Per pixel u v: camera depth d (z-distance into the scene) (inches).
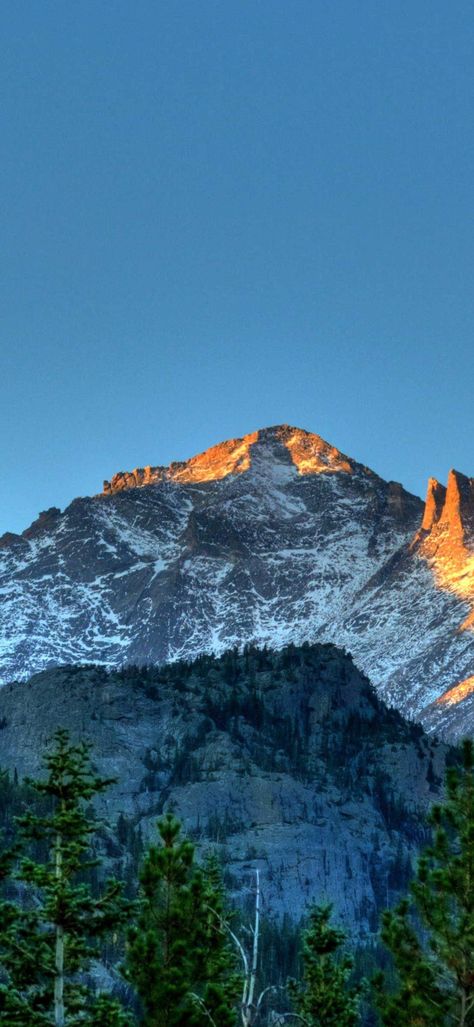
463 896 4594.0
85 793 4101.9
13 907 4015.8
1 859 4104.3
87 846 4079.7
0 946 4074.8
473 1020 4495.6
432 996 4594.0
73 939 4114.2
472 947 4466.0
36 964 4013.3
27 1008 3986.2
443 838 4682.6
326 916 5585.6
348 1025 5295.3
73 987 4173.2
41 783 4099.4
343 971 5457.7
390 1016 4608.8
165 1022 4520.2
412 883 4675.2
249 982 4279.0
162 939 4685.0
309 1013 5280.5
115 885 4101.9
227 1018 4589.1
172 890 4724.4
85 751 4163.4
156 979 4554.6
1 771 5216.5
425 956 4672.7
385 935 4719.5
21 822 4109.3
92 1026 4055.1
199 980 4771.2
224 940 4901.6
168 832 4790.8
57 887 3986.2
